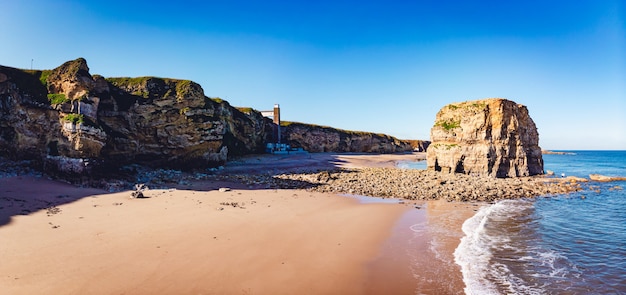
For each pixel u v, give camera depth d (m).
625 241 17.44
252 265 13.09
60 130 29.70
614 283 12.20
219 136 46.56
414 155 118.25
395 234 18.52
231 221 19.08
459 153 50.19
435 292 11.43
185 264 12.72
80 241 14.36
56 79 32.47
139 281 11.16
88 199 22.48
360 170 56.78
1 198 20.05
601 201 29.94
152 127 39.47
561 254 15.32
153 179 32.88
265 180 39.03
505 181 41.56
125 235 15.51
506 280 12.42
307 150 102.00
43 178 26.58
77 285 10.60
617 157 146.25
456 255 15.12
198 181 34.66
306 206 25.20
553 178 46.28
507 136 48.66
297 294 11.06
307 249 15.34
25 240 14.04
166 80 42.97
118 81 40.66
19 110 30.00
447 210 25.38
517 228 20.09
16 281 10.59
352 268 13.39
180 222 18.17
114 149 36.09
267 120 93.62
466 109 51.00
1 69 30.94
